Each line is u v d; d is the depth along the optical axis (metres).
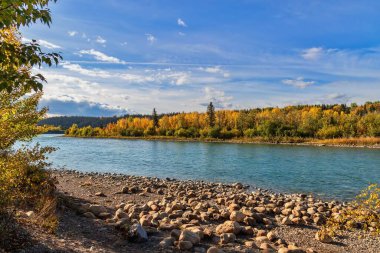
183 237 9.41
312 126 113.50
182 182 27.50
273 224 13.27
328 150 70.69
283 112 141.25
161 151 65.50
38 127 9.58
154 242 9.13
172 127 147.62
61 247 7.09
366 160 48.16
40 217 8.73
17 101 8.90
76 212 11.40
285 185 26.95
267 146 85.81
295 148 77.19
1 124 8.38
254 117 134.00
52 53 5.20
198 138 129.38
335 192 23.91
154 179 28.88
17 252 6.22
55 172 30.80
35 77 5.05
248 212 13.76
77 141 109.81
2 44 4.92
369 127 105.06
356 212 9.79
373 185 8.95
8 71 4.95
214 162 44.91
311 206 17.30
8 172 8.05
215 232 11.27
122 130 155.88
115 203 16.44
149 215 12.33
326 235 11.32
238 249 9.46
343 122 113.31
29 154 9.46
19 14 4.75
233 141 112.81
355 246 10.88
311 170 36.34
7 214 7.84
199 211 14.27
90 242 8.23
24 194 9.41
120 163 43.75
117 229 9.88
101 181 25.20
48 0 5.34
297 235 11.98
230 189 24.50
